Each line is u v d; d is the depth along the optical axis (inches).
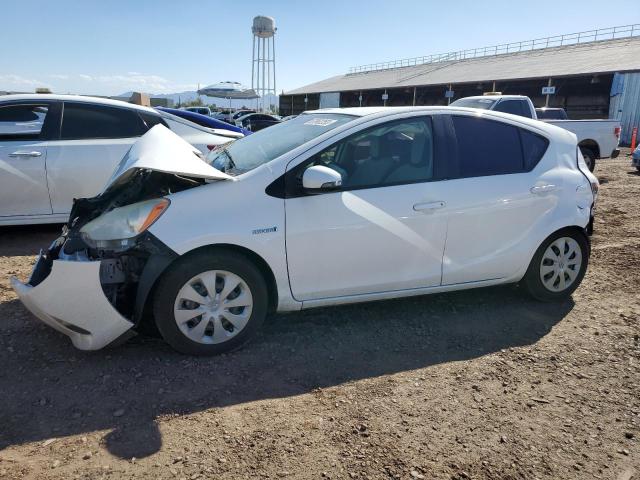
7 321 146.8
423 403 115.3
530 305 171.2
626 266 211.3
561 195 164.2
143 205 128.5
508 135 162.7
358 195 139.9
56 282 118.3
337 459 96.2
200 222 125.3
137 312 123.1
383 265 144.8
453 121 155.6
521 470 95.6
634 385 125.0
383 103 2000.5
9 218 221.0
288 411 110.6
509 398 118.4
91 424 103.8
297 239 134.1
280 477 91.0
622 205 342.0
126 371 123.6
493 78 1482.5
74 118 231.5
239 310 134.3
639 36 1542.8
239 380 122.0
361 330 150.0
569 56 1568.7
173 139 155.9
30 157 219.3
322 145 138.9
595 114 1386.6
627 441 104.7
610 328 155.3
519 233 160.1
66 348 133.4
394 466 95.0
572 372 130.4
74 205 152.0
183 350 129.3
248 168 140.1
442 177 150.4
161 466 92.7
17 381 118.0
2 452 94.6
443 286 154.8
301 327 150.3
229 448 98.2
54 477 88.8
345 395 117.3
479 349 141.3
